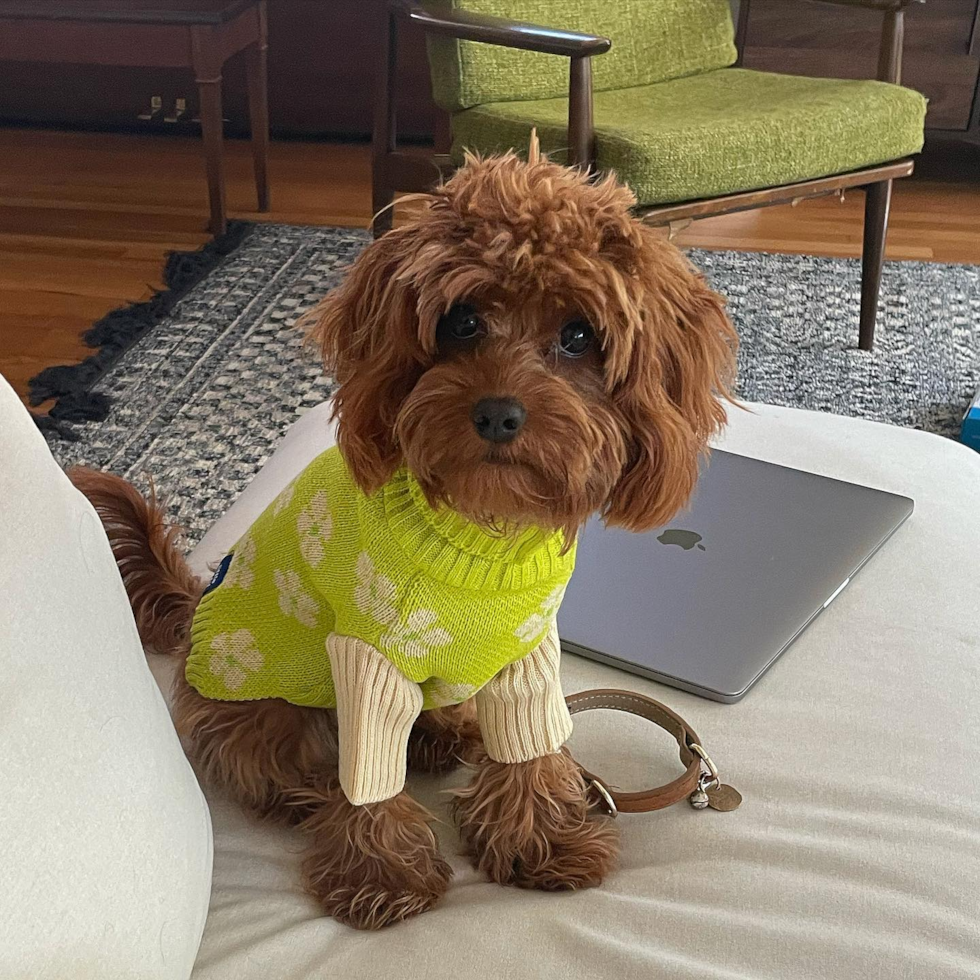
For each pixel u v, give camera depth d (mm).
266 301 2914
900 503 1435
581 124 2227
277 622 1094
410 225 940
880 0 2654
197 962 907
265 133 3447
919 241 3359
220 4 3227
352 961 917
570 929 921
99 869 703
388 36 2641
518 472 903
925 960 875
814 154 2387
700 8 2885
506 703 1063
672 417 961
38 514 789
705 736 1138
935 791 1046
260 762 1146
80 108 4168
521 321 906
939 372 2664
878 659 1217
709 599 1304
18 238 3270
